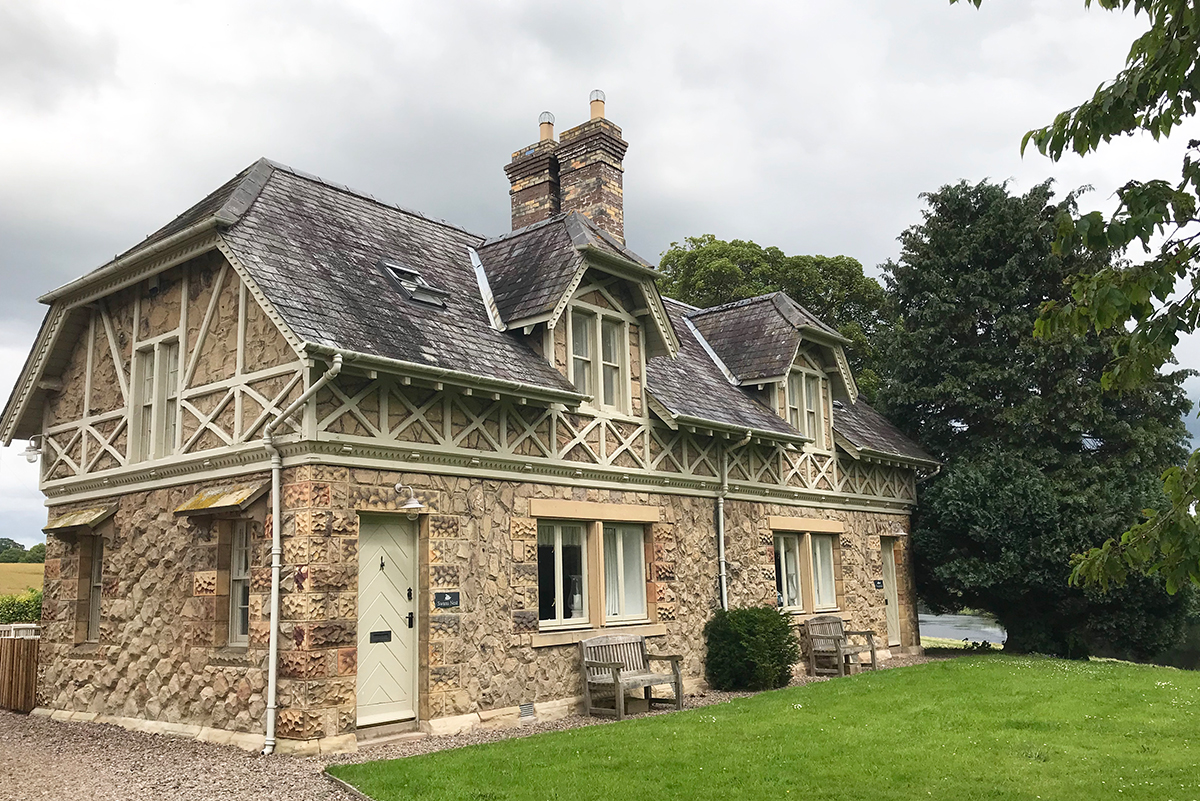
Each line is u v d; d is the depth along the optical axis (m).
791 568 17.34
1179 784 7.88
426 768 8.28
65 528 12.59
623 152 17.94
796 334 17.39
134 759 9.43
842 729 10.22
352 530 9.92
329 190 13.16
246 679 9.88
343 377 10.05
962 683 13.61
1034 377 20.94
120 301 12.82
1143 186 4.68
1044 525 19.27
